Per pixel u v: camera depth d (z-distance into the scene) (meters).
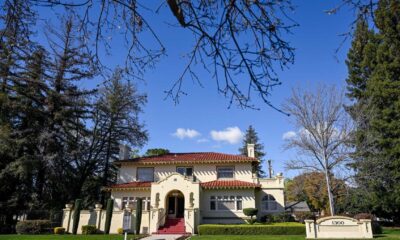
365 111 31.28
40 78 32.16
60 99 33.94
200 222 30.31
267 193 32.59
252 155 37.28
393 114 32.34
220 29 3.79
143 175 34.84
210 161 34.00
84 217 29.00
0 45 4.45
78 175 37.16
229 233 24.72
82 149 37.06
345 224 20.77
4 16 3.97
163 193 30.08
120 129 42.34
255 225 25.11
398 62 31.97
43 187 34.44
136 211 27.62
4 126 30.14
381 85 32.97
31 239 20.17
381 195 31.41
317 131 29.38
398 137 31.47
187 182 30.14
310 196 40.53
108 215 27.69
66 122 34.88
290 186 41.34
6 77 28.20
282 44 3.61
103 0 3.76
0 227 28.09
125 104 41.16
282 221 29.73
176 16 3.41
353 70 37.53
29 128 32.44
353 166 29.52
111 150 42.81
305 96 30.06
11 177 30.80
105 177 41.72
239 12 3.64
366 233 20.47
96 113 39.06
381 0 3.42
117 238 21.02
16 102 31.36
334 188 29.59
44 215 29.86
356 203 32.66
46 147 32.38
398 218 34.56
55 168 32.31
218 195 31.98
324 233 20.75
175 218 29.70
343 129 29.41
